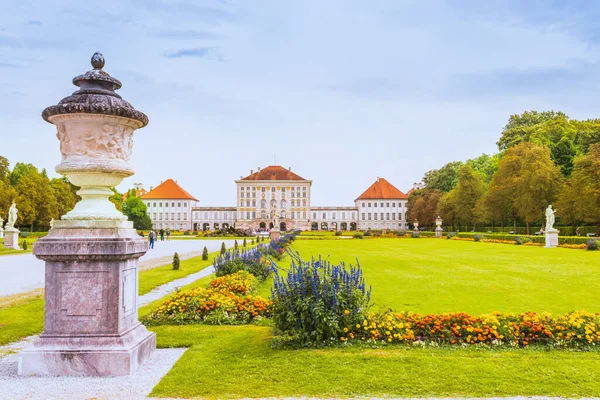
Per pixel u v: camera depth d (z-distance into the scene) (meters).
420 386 5.46
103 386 5.54
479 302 11.62
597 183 43.47
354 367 6.06
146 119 6.78
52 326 6.02
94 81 6.45
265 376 5.76
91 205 6.39
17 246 35.66
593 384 5.54
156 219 132.50
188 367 6.11
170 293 13.62
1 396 5.24
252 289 12.23
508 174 56.59
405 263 22.59
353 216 132.12
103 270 6.04
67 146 6.31
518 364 6.21
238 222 126.06
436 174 101.00
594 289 13.72
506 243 44.53
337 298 7.24
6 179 63.88
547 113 77.12
